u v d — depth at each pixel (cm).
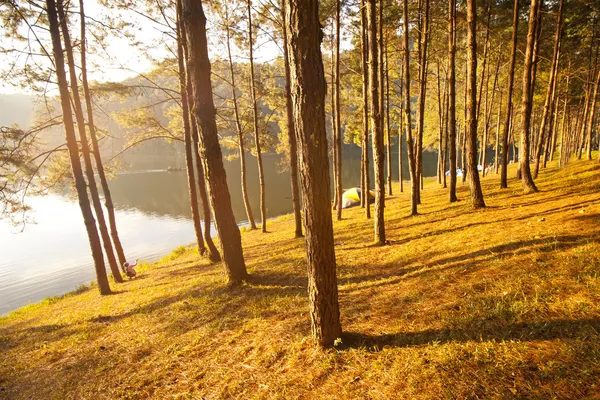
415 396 319
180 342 570
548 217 776
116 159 1410
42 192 1113
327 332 438
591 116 2155
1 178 995
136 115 1273
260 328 559
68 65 1068
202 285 891
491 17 1780
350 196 2409
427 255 745
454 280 557
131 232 2709
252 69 1612
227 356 493
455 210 1198
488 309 427
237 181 5375
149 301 854
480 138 3328
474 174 1117
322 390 369
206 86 762
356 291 634
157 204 3909
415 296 535
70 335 709
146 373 490
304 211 408
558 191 1086
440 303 488
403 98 2016
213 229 2659
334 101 1752
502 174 1491
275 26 1476
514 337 358
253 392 397
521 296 437
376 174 953
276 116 1975
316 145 377
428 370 346
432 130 3177
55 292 1593
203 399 405
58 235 2836
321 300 428
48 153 1048
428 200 1719
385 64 1669
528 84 1148
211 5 1375
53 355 613
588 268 454
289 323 553
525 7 1580
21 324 926
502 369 317
